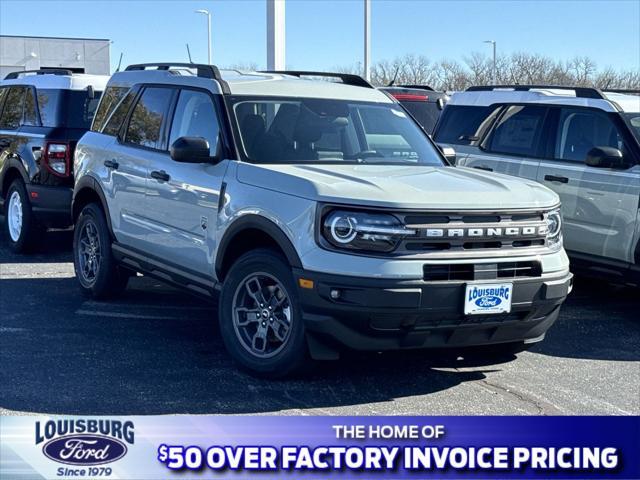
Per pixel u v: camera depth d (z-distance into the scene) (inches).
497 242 211.0
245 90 255.1
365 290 196.5
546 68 1798.7
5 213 422.3
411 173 234.1
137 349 252.1
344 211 201.5
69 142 386.0
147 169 271.1
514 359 252.8
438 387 225.9
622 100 319.0
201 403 207.0
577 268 317.7
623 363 255.3
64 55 2158.0
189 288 253.6
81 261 318.0
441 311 201.5
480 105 364.8
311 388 220.4
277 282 214.7
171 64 291.7
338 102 265.6
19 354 245.1
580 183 311.6
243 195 225.3
